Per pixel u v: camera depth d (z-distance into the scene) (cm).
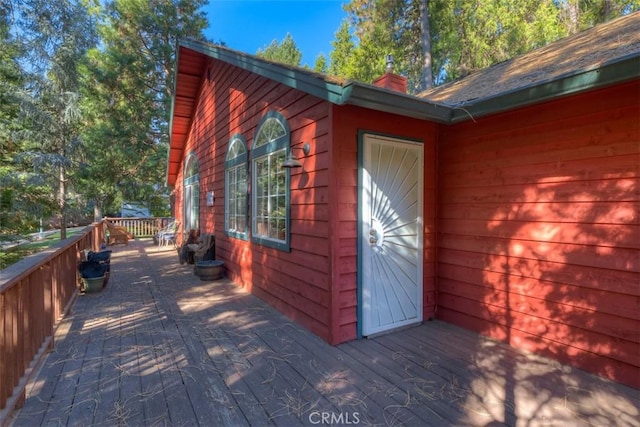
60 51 828
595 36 409
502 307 326
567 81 232
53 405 225
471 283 355
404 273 367
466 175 358
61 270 394
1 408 196
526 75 341
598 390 241
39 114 791
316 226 343
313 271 350
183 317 402
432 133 382
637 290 240
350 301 330
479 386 247
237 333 352
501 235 326
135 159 1440
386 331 351
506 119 320
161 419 211
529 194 303
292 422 209
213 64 699
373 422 208
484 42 1315
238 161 556
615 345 251
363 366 279
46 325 303
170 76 1474
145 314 414
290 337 340
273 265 441
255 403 228
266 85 453
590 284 264
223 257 643
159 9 1449
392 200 356
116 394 239
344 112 321
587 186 265
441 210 386
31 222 795
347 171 324
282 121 407
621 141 246
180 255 767
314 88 303
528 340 305
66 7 832
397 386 248
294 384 252
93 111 1352
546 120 290
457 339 333
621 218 247
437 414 216
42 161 764
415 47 1416
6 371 204
